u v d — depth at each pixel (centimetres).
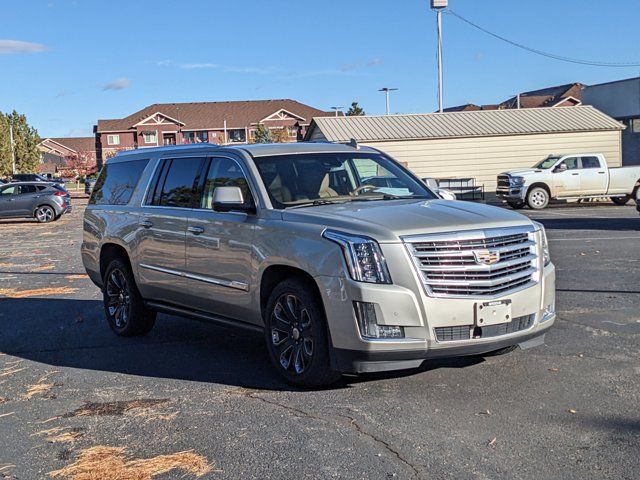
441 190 737
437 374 605
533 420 491
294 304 580
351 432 480
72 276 1348
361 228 539
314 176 662
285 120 9212
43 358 726
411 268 522
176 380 627
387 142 3262
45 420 536
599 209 2666
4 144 7456
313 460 437
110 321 834
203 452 458
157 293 754
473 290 534
